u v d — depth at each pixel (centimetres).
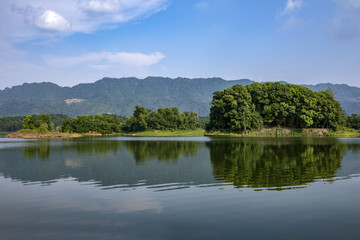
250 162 3045
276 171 2472
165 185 1962
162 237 1098
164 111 15950
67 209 1455
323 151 4153
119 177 2280
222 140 7450
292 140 7225
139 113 16338
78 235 1127
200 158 3453
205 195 1680
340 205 1470
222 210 1402
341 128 11000
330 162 3003
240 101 9988
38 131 14150
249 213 1357
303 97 10150
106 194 1741
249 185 1933
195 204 1505
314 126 10638
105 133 16175
